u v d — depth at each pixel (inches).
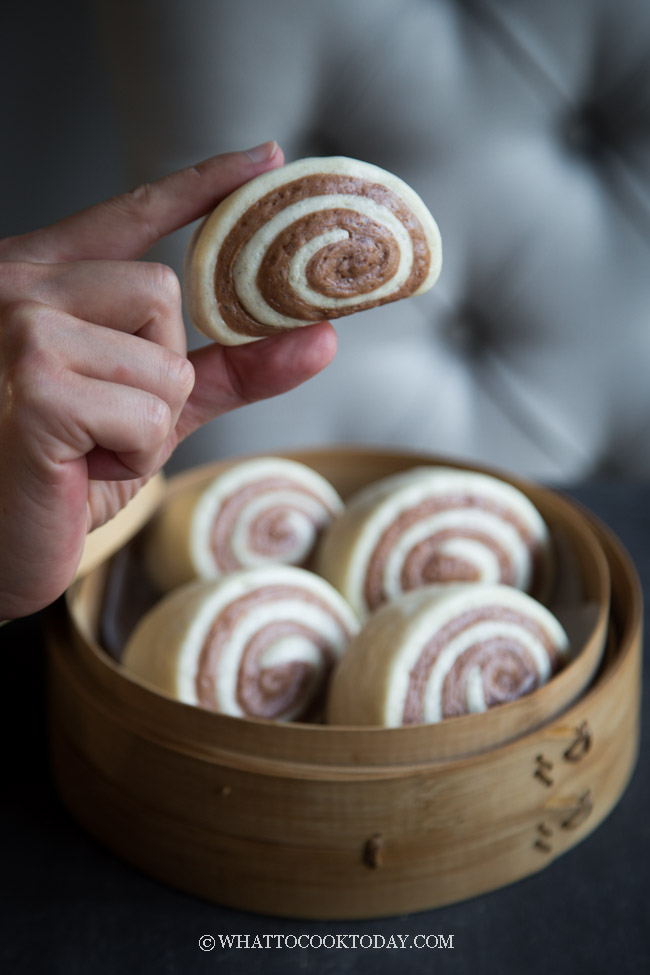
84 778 18.3
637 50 25.6
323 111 25.9
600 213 27.4
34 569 15.1
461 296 28.6
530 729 17.4
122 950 17.0
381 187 15.9
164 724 17.3
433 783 16.6
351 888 17.1
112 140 27.0
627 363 29.2
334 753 16.8
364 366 29.2
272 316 16.2
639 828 18.6
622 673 18.1
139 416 14.1
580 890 17.7
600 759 18.1
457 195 26.8
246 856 17.1
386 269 16.1
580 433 30.5
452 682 18.4
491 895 17.6
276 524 22.1
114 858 18.3
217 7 24.0
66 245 16.2
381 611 19.2
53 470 14.2
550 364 29.4
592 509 26.0
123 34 24.4
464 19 25.3
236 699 19.1
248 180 15.9
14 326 14.1
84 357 14.1
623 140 26.7
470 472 23.0
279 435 29.8
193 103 25.0
